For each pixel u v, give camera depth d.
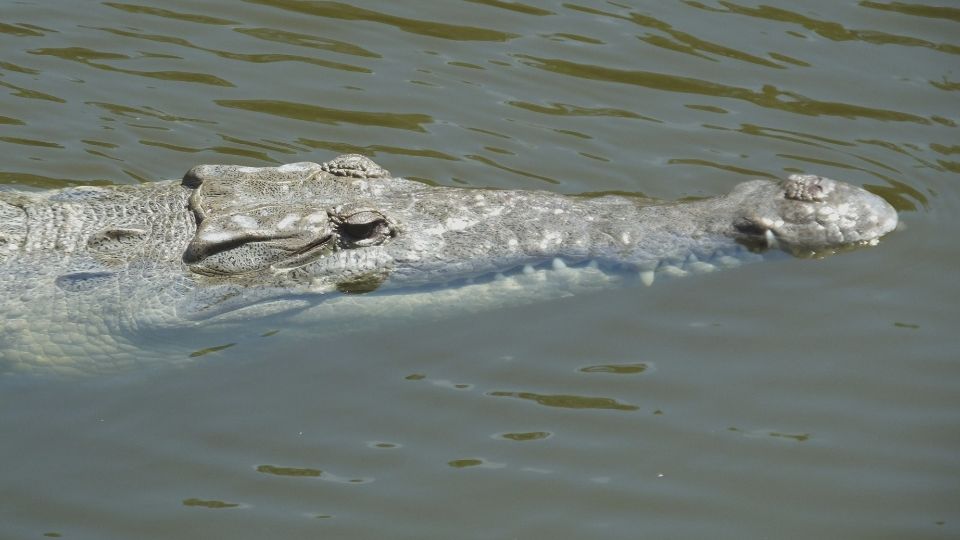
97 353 12.74
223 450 11.91
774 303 13.75
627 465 11.68
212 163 16.83
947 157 17.06
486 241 13.53
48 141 17.11
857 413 12.33
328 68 19.00
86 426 12.34
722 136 17.55
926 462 11.73
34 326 12.69
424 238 13.46
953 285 14.04
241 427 12.21
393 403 12.45
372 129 17.58
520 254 13.46
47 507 11.28
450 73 18.91
